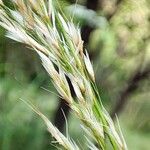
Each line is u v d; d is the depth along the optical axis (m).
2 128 0.58
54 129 0.15
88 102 0.15
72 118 0.70
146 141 1.06
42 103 0.69
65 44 0.15
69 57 0.15
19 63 0.61
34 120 0.61
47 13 0.15
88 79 0.15
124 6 0.65
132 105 1.05
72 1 0.48
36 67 0.64
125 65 0.81
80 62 0.15
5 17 0.15
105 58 0.77
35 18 0.15
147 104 1.03
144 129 1.07
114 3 0.62
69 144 0.15
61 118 0.68
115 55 0.78
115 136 0.15
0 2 0.15
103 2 0.59
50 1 0.15
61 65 0.15
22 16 0.15
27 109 0.61
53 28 0.15
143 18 0.71
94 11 0.52
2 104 0.59
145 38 0.75
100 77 0.77
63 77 0.15
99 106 0.15
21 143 0.59
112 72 0.79
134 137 1.05
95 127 0.15
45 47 0.15
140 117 1.05
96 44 0.71
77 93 0.15
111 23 0.67
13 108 0.60
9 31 0.15
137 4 0.65
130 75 0.80
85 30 0.59
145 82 0.81
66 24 0.15
